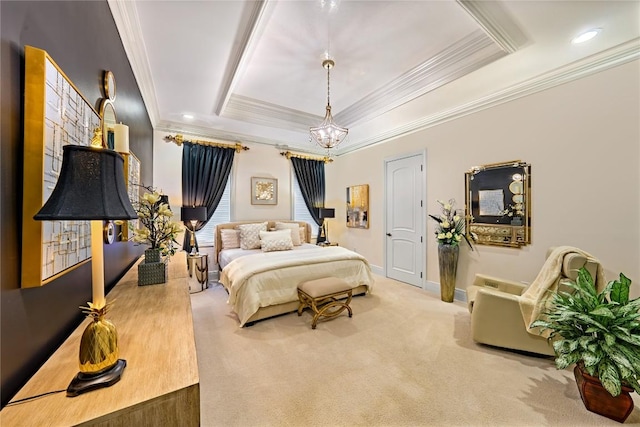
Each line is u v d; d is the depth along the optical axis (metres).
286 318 2.97
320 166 5.86
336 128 3.14
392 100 3.52
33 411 0.70
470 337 2.53
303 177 5.59
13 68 0.80
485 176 3.31
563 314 1.69
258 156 5.15
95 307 0.83
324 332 2.63
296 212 5.64
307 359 2.15
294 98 3.63
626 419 1.52
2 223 0.75
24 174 0.83
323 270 3.31
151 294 1.59
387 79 3.09
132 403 0.73
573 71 2.59
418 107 3.67
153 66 2.63
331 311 3.16
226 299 3.59
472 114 3.46
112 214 0.75
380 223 4.94
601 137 2.45
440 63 2.73
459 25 2.21
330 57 2.66
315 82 3.17
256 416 1.56
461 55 2.57
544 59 2.50
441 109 3.72
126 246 2.17
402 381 1.88
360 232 5.39
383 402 1.68
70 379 0.82
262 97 3.62
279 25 2.21
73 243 1.12
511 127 3.07
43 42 0.96
